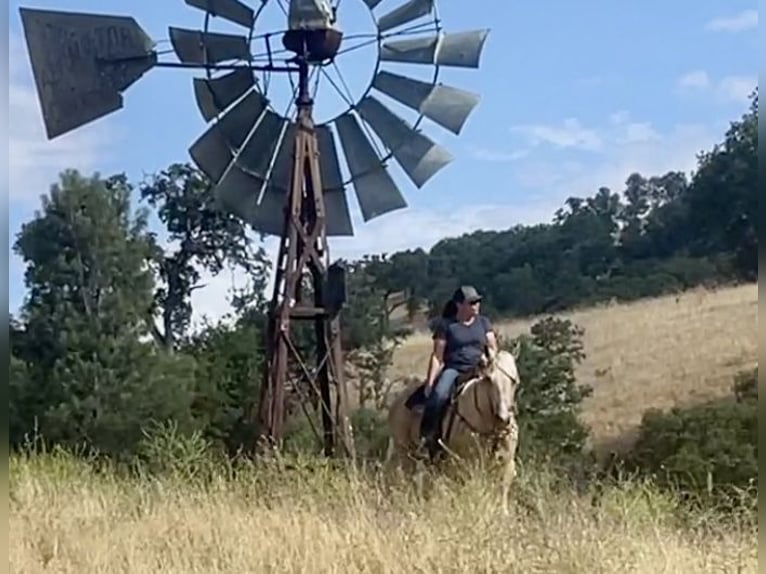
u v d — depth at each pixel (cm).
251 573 895
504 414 1240
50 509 1105
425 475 1188
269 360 1878
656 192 6550
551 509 1008
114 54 1920
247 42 1942
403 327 4197
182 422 3350
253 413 3578
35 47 1906
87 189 3675
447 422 1298
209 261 5631
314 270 1917
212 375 3656
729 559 878
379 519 1027
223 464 1418
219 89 1939
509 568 870
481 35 2019
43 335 3569
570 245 6184
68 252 3631
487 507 1009
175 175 5609
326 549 936
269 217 1942
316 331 1950
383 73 1998
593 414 3838
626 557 884
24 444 1627
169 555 945
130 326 3612
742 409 2002
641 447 2453
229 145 1944
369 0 2000
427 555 899
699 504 1138
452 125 1992
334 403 1903
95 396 3438
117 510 1123
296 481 1230
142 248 3744
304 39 1923
